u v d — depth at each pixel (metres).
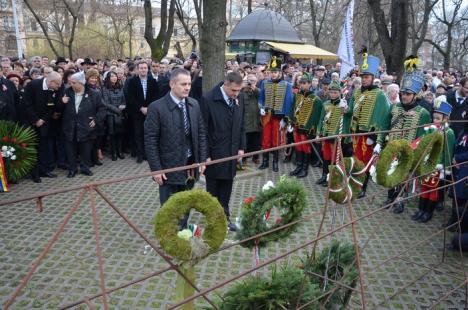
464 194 4.80
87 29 28.62
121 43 27.55
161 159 4.14
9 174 6.29
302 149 7.45
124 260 4.21
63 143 7.43
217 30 6.59
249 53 19.98
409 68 5.76
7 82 6.73
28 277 1.80
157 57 15.16
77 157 7.59
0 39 30.31
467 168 4.80
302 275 2.89
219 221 2.32
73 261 4.17
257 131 7.93
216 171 4.71
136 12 28.09
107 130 8.00
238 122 4.71
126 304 3.49
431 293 3.87
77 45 30.02
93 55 30.33
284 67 10.66
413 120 5.59
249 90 7.77
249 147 8.22
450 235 5.08
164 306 3.48
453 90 8.08
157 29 45.44
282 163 8.48
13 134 6.21
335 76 8.53
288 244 4.68
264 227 2.86
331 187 3.07
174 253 2.20
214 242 2.32
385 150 3.21
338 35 21.34
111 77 8.09
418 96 7.03
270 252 4.48
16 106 6.90
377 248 4.71
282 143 7.68
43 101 6.65
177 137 4.09
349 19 5.65
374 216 5.66
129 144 8.87
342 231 5.10
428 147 3.70
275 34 20.12
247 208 2.92
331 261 3.19
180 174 4.14
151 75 8.01
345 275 2.98
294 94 7.64
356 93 6.42
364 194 6.42
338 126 6.73
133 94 7.86
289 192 2.88
